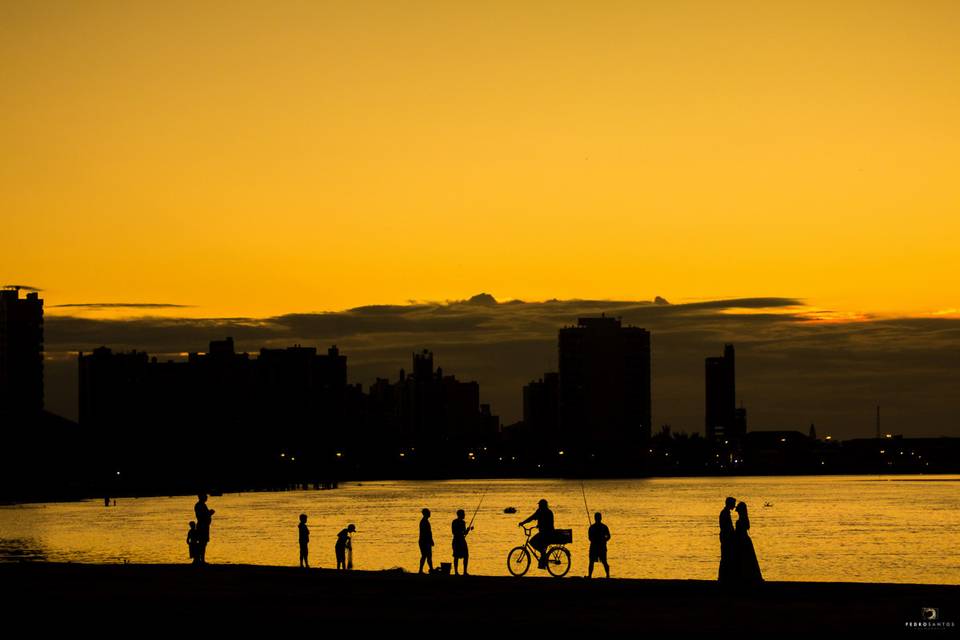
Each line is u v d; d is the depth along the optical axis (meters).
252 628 63.00
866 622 62.75
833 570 182.25
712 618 64.75
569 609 69.31
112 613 68.94
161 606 72.00
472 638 59.03
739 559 77.00
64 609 70.69
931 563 195.00
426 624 63.81
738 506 77.75
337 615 67.44
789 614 65.88
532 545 90.62
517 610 69.12
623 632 60.19
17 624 65.06
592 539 88.06
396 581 86.12
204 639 59.81
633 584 81.75
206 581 86.88
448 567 98.00
